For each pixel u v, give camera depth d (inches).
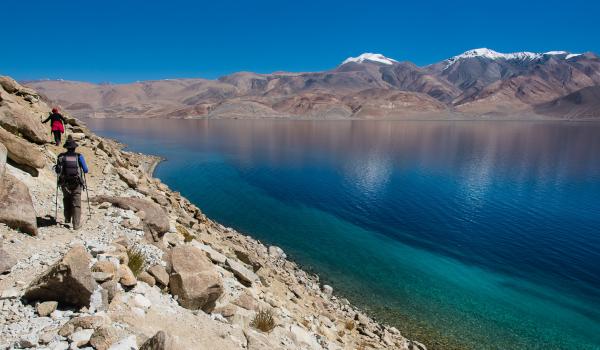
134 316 304.8
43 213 494.6
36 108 1169.4
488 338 812.0
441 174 2940.5
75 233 447.2
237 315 428.5
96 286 295.3
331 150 4613.7
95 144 1194.6
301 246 1326.3
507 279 1116.5
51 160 768.9
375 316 870.4
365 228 1566.2
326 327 639.8
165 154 3868.1
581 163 3624.5
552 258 1280.8
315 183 2519.7
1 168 418.6
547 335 835.4
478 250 1343.5
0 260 317.4
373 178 2741.1
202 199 1982.0
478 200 2091.5
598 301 997.8
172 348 238.1
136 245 456.4
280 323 490.0
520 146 5374.0
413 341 765.9
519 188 2431.1
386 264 1195.3
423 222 1663.4
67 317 271.1
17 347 231.9
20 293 287.6
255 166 3221.0
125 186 862.5
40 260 352.2
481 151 4672.7
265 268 852.6
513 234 1520.7
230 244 930.1
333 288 1004.6
